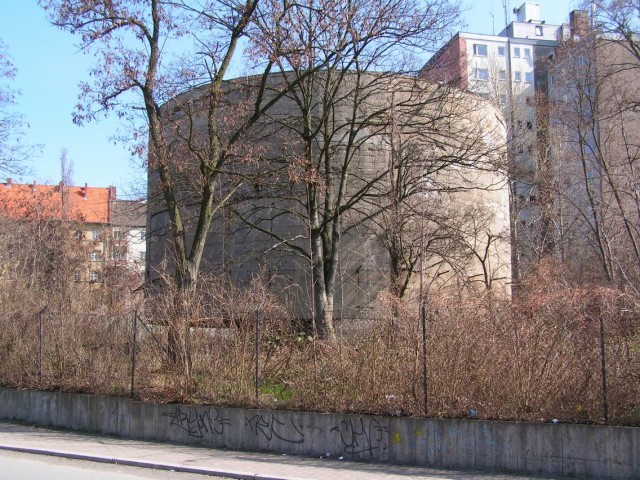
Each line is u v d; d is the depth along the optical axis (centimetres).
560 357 1053
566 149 3803
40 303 1727
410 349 1135
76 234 3431
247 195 1966
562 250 3145
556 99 3850
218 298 1363
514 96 4694
